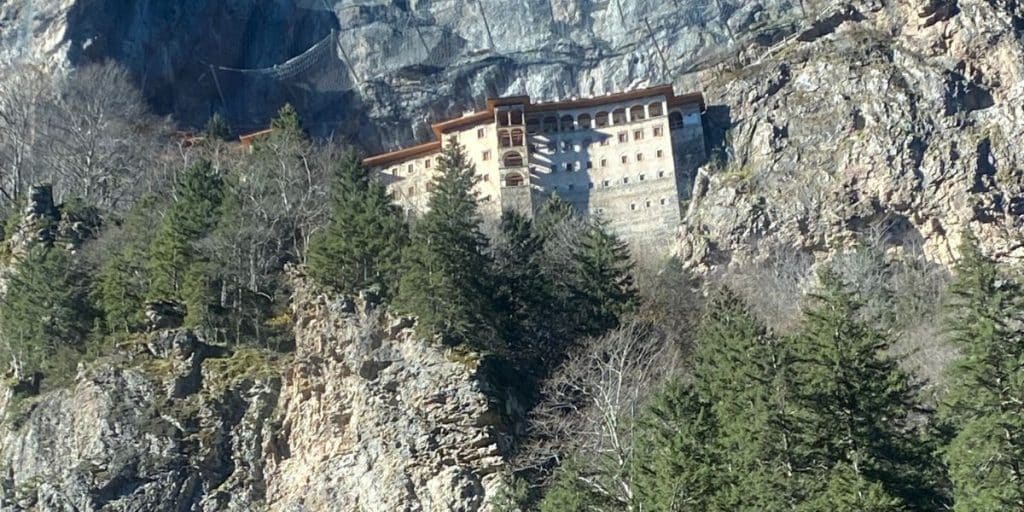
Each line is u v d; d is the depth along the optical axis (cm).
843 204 14112
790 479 4941
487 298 7375
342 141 16612
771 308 9219
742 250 13838
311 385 7200
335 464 6856
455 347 7062
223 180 9650
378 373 7044
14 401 7725
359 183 9525
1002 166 14200
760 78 15700
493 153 14850
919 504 4862
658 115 15075
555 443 6669
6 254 9481
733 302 7619
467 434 6688
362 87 17800
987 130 14475
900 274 10800
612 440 5700
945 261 13650
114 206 11219
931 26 15575
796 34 16338
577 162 14975
